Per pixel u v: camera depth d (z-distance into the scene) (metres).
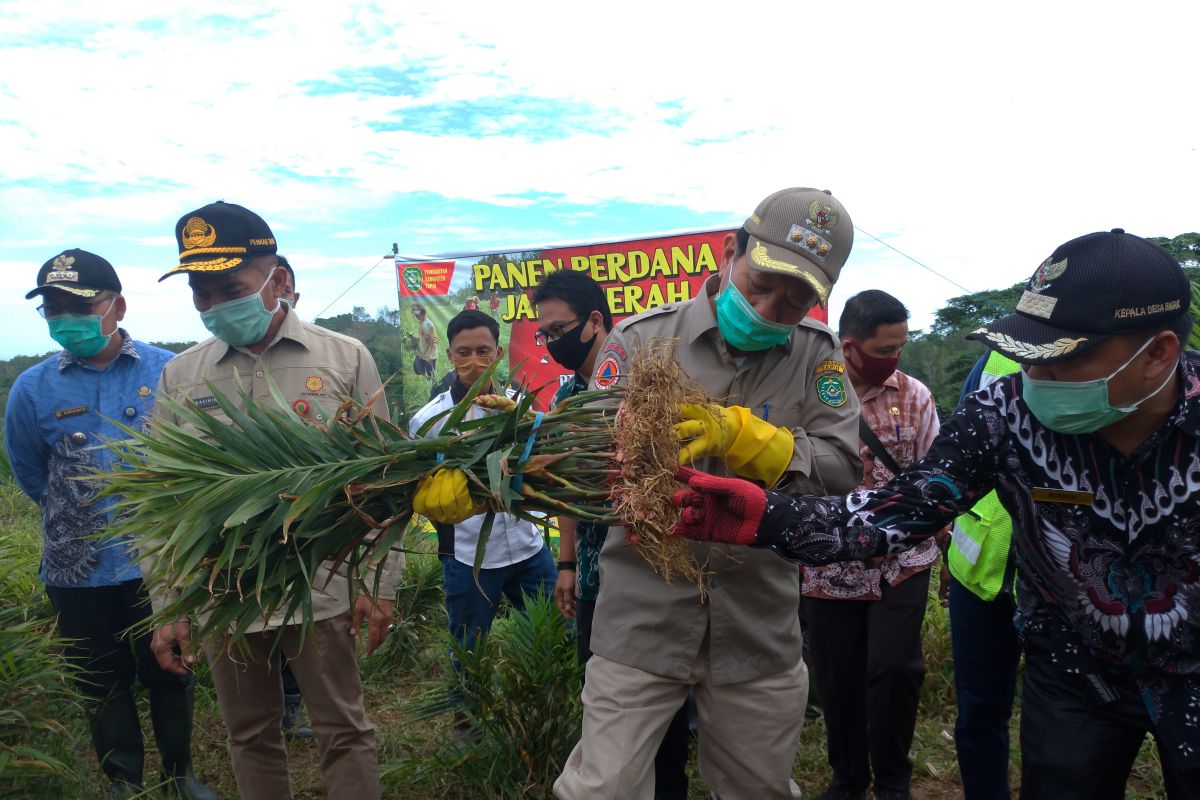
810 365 2.55
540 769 3.58
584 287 3.52
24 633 3.53
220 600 2.29
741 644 2.47
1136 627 1.91
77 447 3.55
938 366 9.38
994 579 2.79
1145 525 1.87
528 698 3.62
